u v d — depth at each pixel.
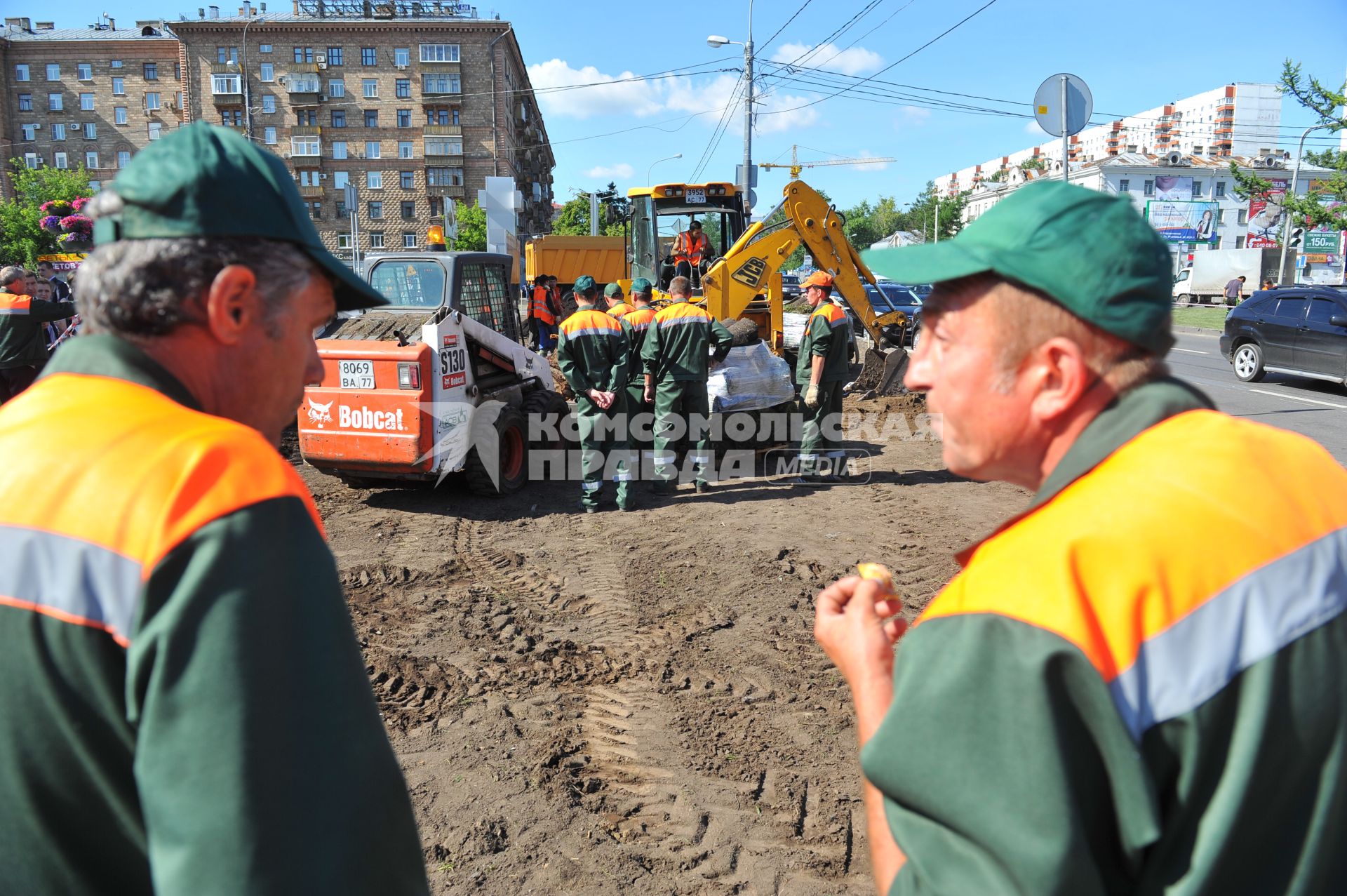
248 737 0.82
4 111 62.69
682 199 12.74
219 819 0.80
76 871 0.89
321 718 0.89
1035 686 0.82
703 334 7.25
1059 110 7.07
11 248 45.88
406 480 7.17
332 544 5.90
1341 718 0.86
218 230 0.99
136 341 1.01
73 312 8.05
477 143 59.97
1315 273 36.22
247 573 0.87
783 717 3.65
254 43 58.66
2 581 0.87
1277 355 12.87
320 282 1.15
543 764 3.27
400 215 60.41
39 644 0.86
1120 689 0.82
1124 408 0.97
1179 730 0.82
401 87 59.25
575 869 2.71
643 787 3.16
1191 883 0.81
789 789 3.15
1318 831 0.85
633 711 3.71
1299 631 0.85
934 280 0.99
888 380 11.09
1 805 0.88
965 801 0.84
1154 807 0.82
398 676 3.95
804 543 5.93
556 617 4.69
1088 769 0.83
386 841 0.94
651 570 5.41
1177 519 0.86
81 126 63.12
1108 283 0.93
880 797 1.06
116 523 0.87
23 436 0.93
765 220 9.89
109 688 0.87
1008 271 0.95
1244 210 61.19
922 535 6.11
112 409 0.94
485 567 5.49
